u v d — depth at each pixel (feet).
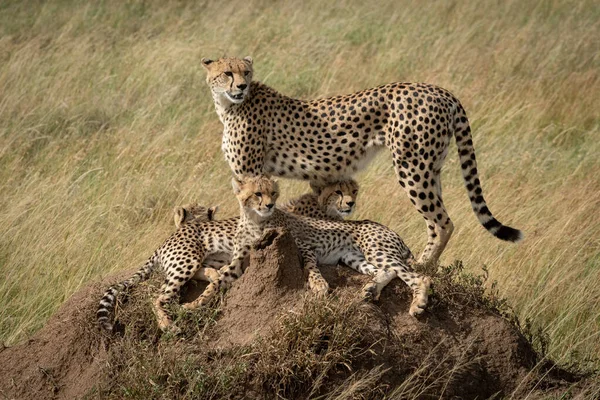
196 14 80.23
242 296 27.61
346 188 34.37
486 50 68.80
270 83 62.08
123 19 78.95
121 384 25.91
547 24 76.59
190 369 25.44
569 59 67.26
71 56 66.39
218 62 36.06
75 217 41.01
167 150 48.73
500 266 38.06
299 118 35.50
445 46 69.15
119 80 61.98
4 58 65.72
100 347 27.50
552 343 33.71
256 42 70.49
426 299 28.04
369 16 77.71
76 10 79.36
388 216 42.24
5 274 37.81
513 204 44.04
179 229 30.40
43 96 58.49
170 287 28.12
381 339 26.94
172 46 67.36
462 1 81.56
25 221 40.91
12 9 80.07
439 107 33.99
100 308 27.61
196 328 26.91
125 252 38.78
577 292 36.45
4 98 57.31
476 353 28.48
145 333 27.35
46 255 38.50
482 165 49.75
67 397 27.25
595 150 52.60
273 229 27.30
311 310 26.18
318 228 30.45
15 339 33.99
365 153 35.47
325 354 26.04
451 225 34.22
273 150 36.24
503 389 28.58
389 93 34.53
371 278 28.76
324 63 65.92
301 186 45.42
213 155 49.85
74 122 54.85
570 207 43.32
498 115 56.29
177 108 57.06
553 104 59.41
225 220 30.91
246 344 26.25
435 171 34.45
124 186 45.60
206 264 30.17
